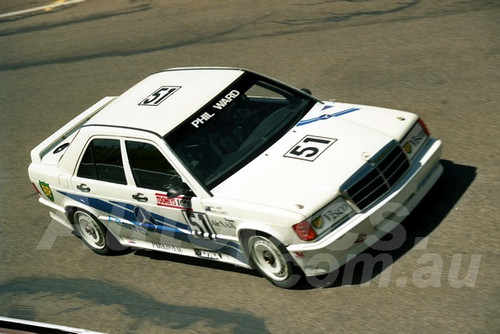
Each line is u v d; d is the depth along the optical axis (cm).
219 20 1664
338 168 773
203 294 826
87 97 1451
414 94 1161
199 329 763
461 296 720
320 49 1402
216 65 1429
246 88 899
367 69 1283
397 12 1495
